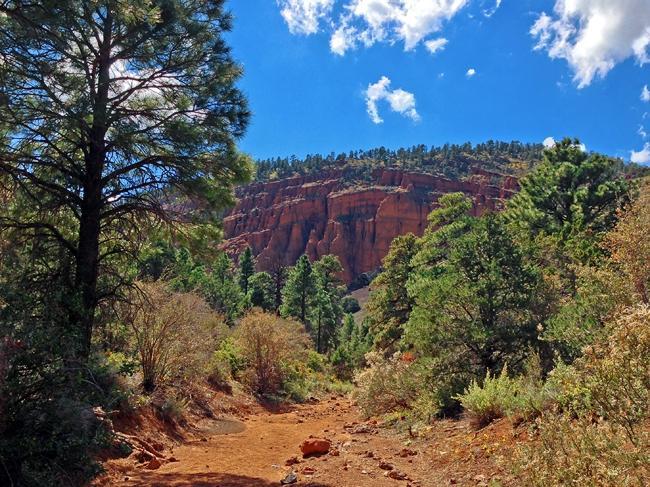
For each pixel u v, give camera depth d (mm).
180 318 14008
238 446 10695
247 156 11219
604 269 9344
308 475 7215
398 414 12641
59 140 10070
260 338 22438
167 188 10945
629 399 3428
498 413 8586
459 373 11844
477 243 13586
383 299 31062
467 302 12359
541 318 12000
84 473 6086
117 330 12453
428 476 6816
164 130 10242
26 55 8250
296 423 15523
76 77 8984
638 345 3424
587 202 29328
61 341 6055
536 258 17078
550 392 7074
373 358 14453
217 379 19453
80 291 9062
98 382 6805
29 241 9570
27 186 9812
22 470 5551
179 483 7000
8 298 6199
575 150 34094
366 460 7980
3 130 8883
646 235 8977
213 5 11117
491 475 5930
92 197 9961
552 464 3734
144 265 11516
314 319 55719
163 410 12156
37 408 5547
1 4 7324
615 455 3340
